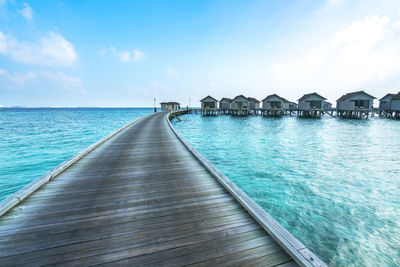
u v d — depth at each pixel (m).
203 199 3.58
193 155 6.97
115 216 2.96
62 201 3.41
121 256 2.16
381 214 5.45
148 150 7.72
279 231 2.44
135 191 3.91
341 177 8.29
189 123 34.69
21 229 2.56
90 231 2.57
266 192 6.86
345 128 26.83
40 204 3.28
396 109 39.34
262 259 2.13
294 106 62.28
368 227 4.86
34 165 9.91
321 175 8.52
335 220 5.18
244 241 2.41
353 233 4.63
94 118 49.72
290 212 5.57
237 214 3.07
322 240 4.39
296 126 29.50
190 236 2.51
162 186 4.19
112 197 3.62
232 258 2.15
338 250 4.07
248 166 9.79
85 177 4.67
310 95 42.12
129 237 2.47
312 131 23.64
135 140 9.96
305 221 5.12
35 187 3.83
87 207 3.23
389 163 10.32
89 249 2.24
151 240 2.42
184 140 9.12
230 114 57.16
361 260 3.80
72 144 15.25
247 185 7.46
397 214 5.45
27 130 23.64
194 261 2.10
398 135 20.42
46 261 2.06
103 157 6.61
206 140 17.39
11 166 9.74
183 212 3.11
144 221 2.84
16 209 3.08
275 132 22.67
